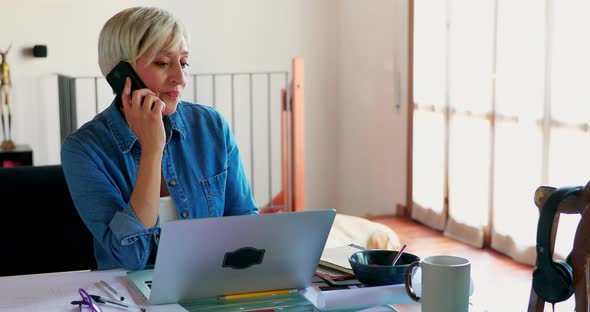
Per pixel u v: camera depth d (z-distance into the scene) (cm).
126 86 153
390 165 520
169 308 124
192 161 172
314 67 573
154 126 149
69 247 188
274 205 561
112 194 153
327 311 122
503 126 397
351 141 569
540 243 104
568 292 103
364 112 548
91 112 525
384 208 534
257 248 126
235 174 181
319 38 571
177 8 537
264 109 564
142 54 153
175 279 124
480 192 420
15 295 131
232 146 181
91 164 154
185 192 170
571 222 340
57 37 514
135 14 154
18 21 505
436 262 116
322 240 132
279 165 574
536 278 105
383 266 129
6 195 184
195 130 175
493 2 402
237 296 131
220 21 547
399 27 495
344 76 571
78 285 138
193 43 543
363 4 536
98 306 124
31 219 185
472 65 421
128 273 146
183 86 160
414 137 487
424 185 480
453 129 444
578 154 344
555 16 353
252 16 554
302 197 433
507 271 372
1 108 498
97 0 519
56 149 523
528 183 379
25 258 185
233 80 554
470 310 122
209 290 128
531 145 375
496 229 410
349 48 561
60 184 188
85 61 521
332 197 592
